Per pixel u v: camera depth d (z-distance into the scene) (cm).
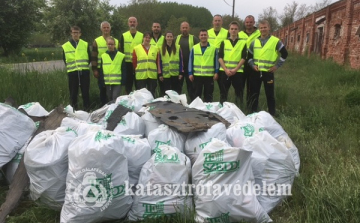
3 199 328
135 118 404
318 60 1596
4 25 2258
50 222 296
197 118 396
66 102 645
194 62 629
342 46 1379
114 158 280
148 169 302
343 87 891
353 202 284
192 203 299
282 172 323
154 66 660
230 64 608
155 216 291
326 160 405
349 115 584
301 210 304
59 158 300
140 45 656
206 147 295
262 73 604
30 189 312
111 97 650
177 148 327
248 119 419
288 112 643
